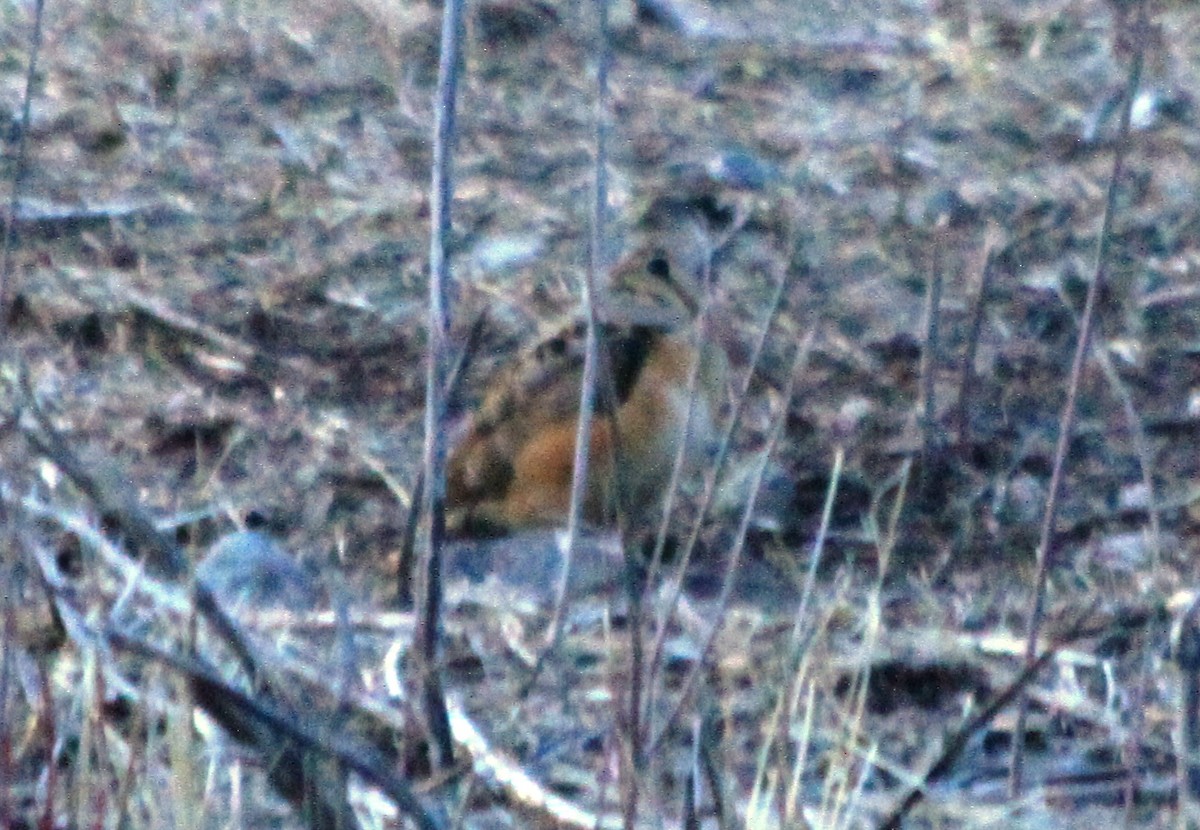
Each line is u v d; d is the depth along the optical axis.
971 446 11.34
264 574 9.28
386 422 11.50
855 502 10.74
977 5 18.70
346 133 15.62
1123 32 16.86
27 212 13.90
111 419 11.33
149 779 6.84
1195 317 13.01
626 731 6.84
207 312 12.74
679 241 10.23
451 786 7.47
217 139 15.42
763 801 7.37
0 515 7.04
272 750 6.52
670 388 9.79
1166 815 8.14
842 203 14.59
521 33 17.45
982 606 9.69
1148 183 15.18
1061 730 8.70
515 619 9.37
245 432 11.26
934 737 8.62
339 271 13.41
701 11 18.28
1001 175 15.27
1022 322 12.88
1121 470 11.12
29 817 7.18
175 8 17.91
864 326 12.75
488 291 12.91
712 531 10.27
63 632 7.25
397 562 9.92
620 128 15.84
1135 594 9.75
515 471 9.78
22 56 16.78
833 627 9.29
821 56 17.56
